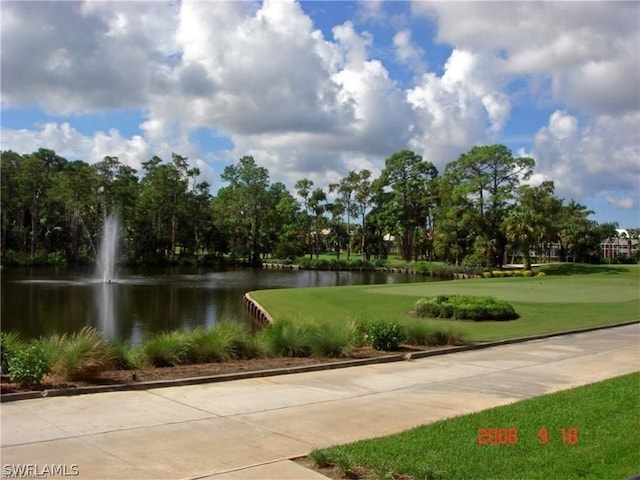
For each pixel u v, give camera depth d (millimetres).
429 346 15195
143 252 90312
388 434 7055
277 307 29828
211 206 105312
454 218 79312
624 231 139625
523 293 36062
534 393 9828
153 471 5488
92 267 76438
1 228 77500
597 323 21844
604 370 12227
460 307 23422
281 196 108312
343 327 14852
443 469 5742
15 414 7383
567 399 8969
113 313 30422
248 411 8047
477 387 10266
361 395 9375
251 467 5703
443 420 7648
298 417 7805
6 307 32000
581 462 6047
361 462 5871
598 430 7246
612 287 41750
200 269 83625
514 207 74438
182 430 6953
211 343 12492
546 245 101125
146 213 90000
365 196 101938
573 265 81312
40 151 83312
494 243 76188
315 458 5863
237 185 104188
